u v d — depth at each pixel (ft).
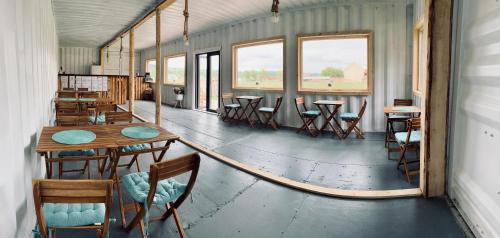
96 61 52.37
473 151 7.50
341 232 7.45
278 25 23.82
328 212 8.55
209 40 31.45
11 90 5.00
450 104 9.11
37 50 9.82
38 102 9.48
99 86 40.42
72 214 5.33
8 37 4.88
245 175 11.76
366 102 18.99
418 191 9.73
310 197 9.62
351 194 9.55
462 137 8.25
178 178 11.21
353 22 20.94
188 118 28.37
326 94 22.02
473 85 7.62
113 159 9.39
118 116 12.73
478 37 7.15
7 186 4.50
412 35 20.15
